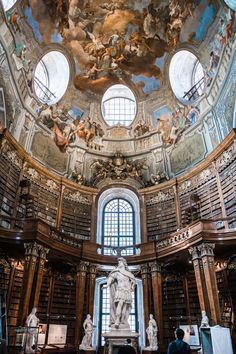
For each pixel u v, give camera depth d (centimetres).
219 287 1516
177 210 1966
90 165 2336
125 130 2481
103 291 1870
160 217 2050
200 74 2214
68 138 2262
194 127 2075
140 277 1836
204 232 1399
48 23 2003
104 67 2431
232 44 1673
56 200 2000
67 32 2169
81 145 2328
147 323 1609
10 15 1661
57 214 1956
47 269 1683
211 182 1811
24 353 1002
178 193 2028
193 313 1590
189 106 2164
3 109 1708
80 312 1591
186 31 2089
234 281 1452
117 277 1127
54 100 2258
